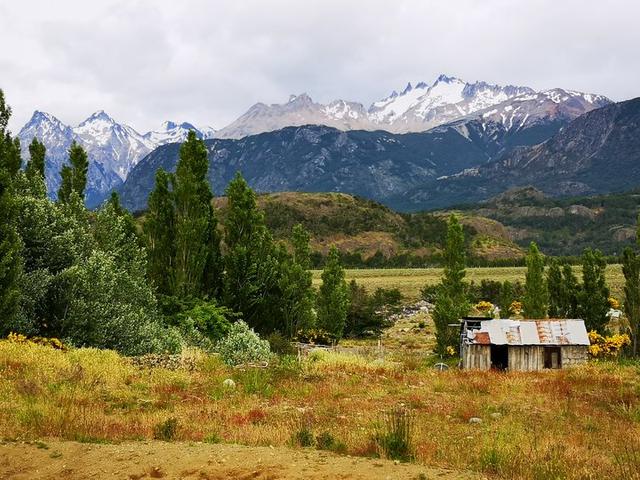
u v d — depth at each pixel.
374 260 177.62
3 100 30.20
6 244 24.02
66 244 28.81
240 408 17.59
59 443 11.60
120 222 34.75
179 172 36.94
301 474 9.70
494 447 11.80
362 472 9.82
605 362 30.88
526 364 34.69
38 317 26.72
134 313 28.95
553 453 11.79
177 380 21.69
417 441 12.59
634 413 17.80
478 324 37.44
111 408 16.80
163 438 12.91
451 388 23.12
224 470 9.98
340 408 18.17
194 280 36.09
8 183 25.28
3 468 10.20
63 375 19.34
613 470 10.89
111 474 9.90
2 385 17.08
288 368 25.19
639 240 37.19
